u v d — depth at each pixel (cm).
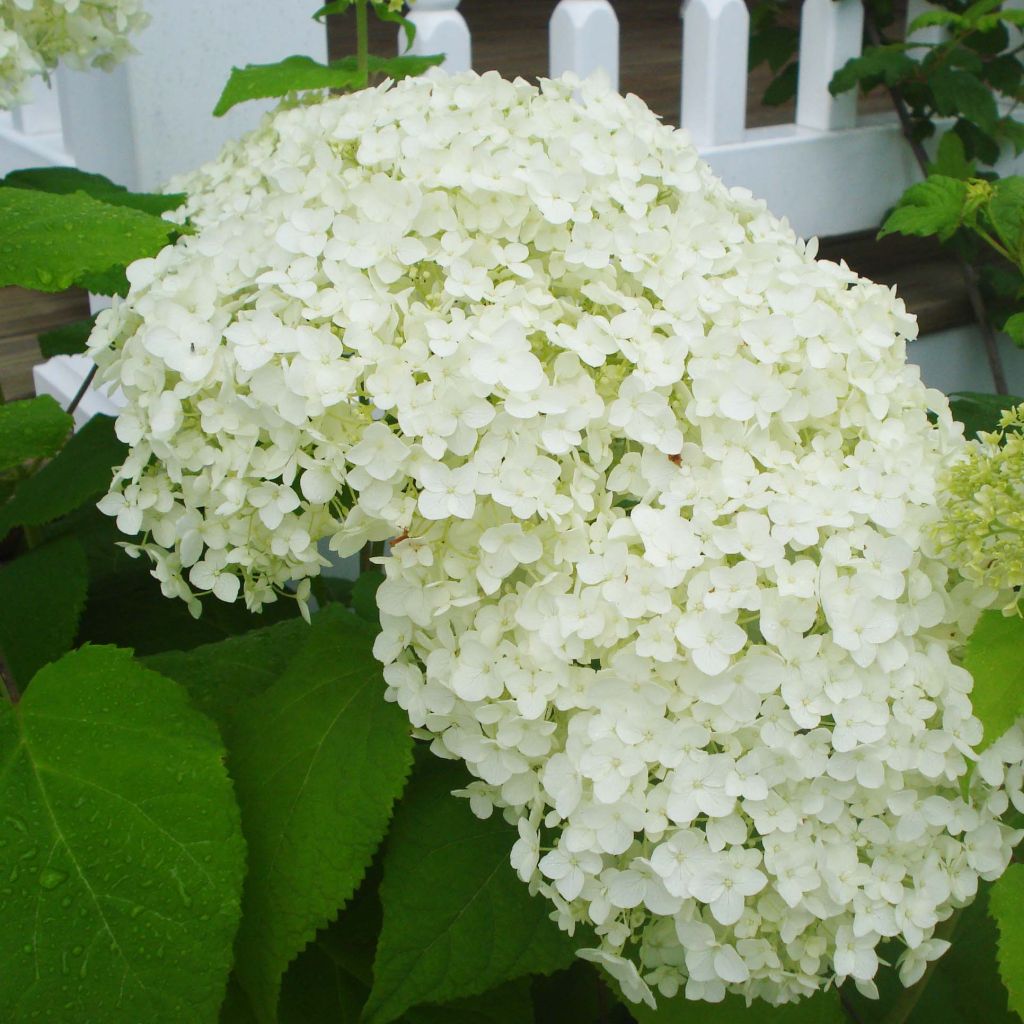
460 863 42
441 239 42
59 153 88
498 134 44
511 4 218
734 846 36
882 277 106
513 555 38
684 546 38
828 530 40
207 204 54
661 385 40
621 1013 54
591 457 40
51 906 37
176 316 41
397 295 40
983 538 38
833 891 37
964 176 86
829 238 105
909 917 37
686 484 39
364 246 41
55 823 38
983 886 50
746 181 96
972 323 104
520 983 46
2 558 71
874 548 39
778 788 37
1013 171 109
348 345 39
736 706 37
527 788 38
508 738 38
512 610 39
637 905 37
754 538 38
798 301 43
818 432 42
